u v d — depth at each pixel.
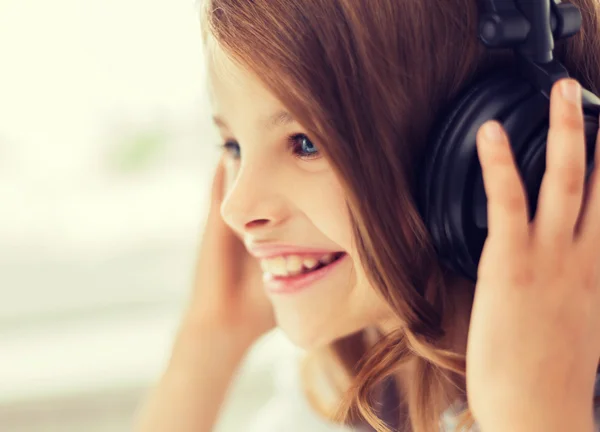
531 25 0.50
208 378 0.83
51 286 1.41
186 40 1.28
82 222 1.40
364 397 0.66
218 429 1.37
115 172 1.38
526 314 0.51
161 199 1.40
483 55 0.55
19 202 1.37
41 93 1.31
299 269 0.63
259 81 0.54
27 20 1.27
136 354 1.34
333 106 0.53
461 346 0.61
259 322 0.84
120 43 1.29
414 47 0.54
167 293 1.45
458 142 0.51
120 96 1.32
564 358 0.51
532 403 0.50
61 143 1.34
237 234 0.83
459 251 0.53
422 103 0.54
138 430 0.82
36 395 1.27
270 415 0.98
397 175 0.54
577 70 0.60
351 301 0.63
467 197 0.51
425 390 0.67
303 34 0.53
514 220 0.50
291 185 0.58
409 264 0.56
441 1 0.54
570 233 0.51
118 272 1.43
